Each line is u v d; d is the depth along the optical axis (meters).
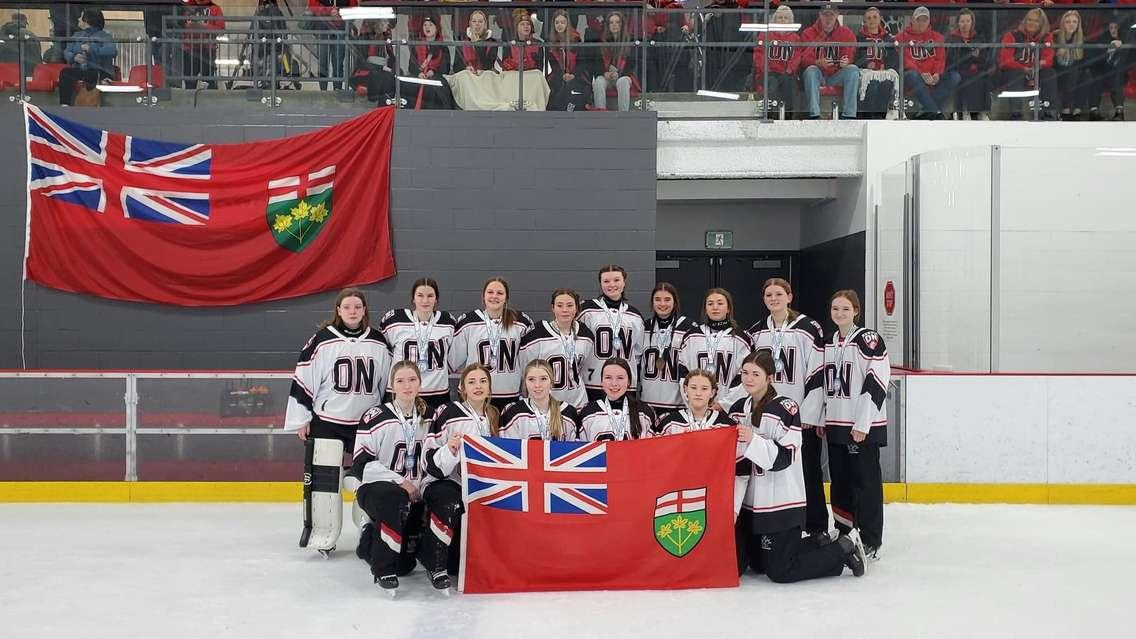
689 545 5.17
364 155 9.09
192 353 9.08
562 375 6.84
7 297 8.98
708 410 5.43
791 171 9.95
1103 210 8.20
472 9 9.23
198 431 7.76
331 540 5.86
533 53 9.27
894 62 9.91
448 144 9.14
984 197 8.26
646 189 9.21
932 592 5.16
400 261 9.16
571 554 5.11
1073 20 9.76
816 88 9.90
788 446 5.22
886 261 9.54
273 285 9.05
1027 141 9.77
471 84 9.23
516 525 5.12
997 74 9.84
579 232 9.20
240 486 7.77
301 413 6.16
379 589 5.20
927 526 6.86
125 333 9.05
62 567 5.65
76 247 8.96
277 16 9.20
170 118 9.04
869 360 5.89
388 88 9.20
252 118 9.08
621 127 9.20
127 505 7.61
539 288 9.20
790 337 6.45
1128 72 9.77
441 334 6.86
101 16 9.07
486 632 4.43
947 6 9.86
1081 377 7.72
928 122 9.81
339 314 6.23
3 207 8.95
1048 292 8.24
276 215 9.02
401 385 5.43
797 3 10.13
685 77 9.79
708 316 6.92
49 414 7.73
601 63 9.29
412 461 5.49
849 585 5.29
